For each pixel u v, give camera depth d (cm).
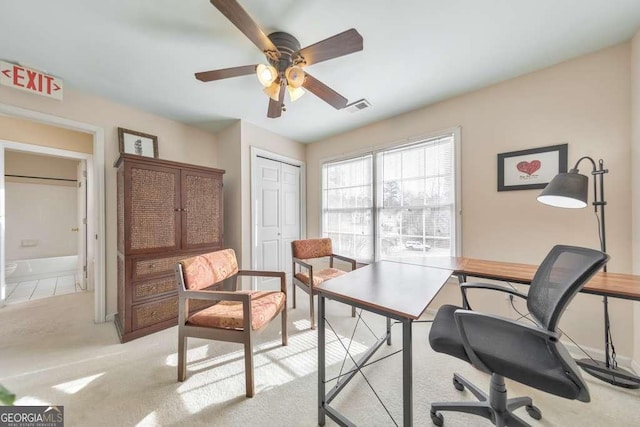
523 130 208
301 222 387
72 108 227
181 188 249
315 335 219
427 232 267
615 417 130
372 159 313
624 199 169
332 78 212
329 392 136
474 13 145
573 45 173
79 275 385
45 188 440
